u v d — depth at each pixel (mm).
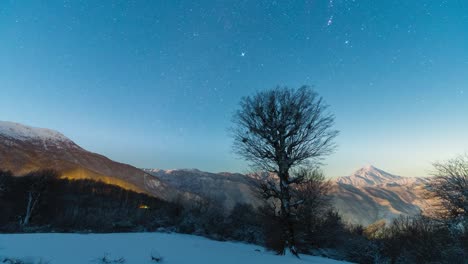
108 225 31109
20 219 46000
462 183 18734
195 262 10711
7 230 25938
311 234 28156
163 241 18234
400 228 32938
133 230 30281
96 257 9469
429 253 21078
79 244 12391
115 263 8914
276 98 20891
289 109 20172
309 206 27641
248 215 37062
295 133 19969
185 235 29547
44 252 9625
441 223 19797
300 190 28047
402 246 28812
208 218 38250
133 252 11398
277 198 20391
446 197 19250
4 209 50594
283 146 19734
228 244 23781
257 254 16438
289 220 18938
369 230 46469
